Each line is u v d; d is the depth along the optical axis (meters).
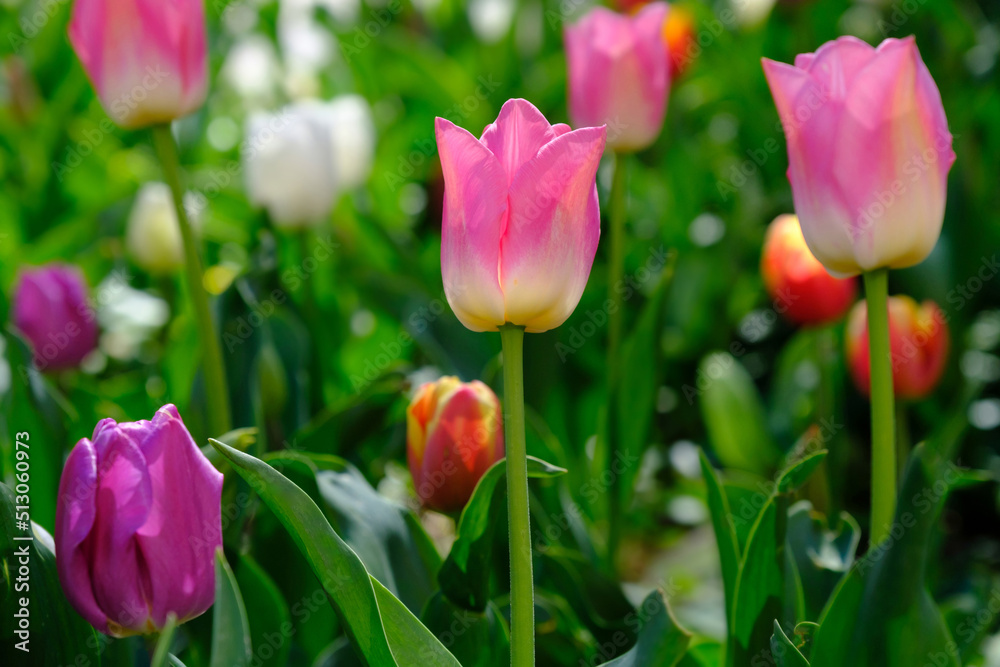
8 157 1.84
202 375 1.07
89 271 1.59
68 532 0.84
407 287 1.35
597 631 1.01
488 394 0.96
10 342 0.99
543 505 1.05
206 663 0.94
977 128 1.63
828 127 0.88
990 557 1.33
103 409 1.10
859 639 0.87
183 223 1.00
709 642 1.02
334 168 1.34
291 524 0.84
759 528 0.90
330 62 2.05
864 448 1.50
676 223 1.65
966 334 1.45
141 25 0.97
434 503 0.96
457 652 0.93
